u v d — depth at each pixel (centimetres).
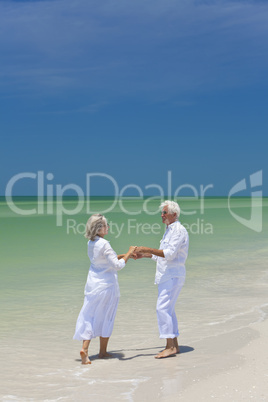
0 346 646
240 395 438
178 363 553
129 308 865
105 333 595
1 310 852
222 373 501
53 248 1755
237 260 1479
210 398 436
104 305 596
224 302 897
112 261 592
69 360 590
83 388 488
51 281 1127
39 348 640
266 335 650
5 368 557
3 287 1054
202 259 1502
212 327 718
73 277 1181
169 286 592
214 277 1180
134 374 525
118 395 464
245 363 531
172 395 451
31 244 1875
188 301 911
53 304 899
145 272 1259
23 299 939
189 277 1181
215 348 604
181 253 600
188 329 713
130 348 637
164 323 587
